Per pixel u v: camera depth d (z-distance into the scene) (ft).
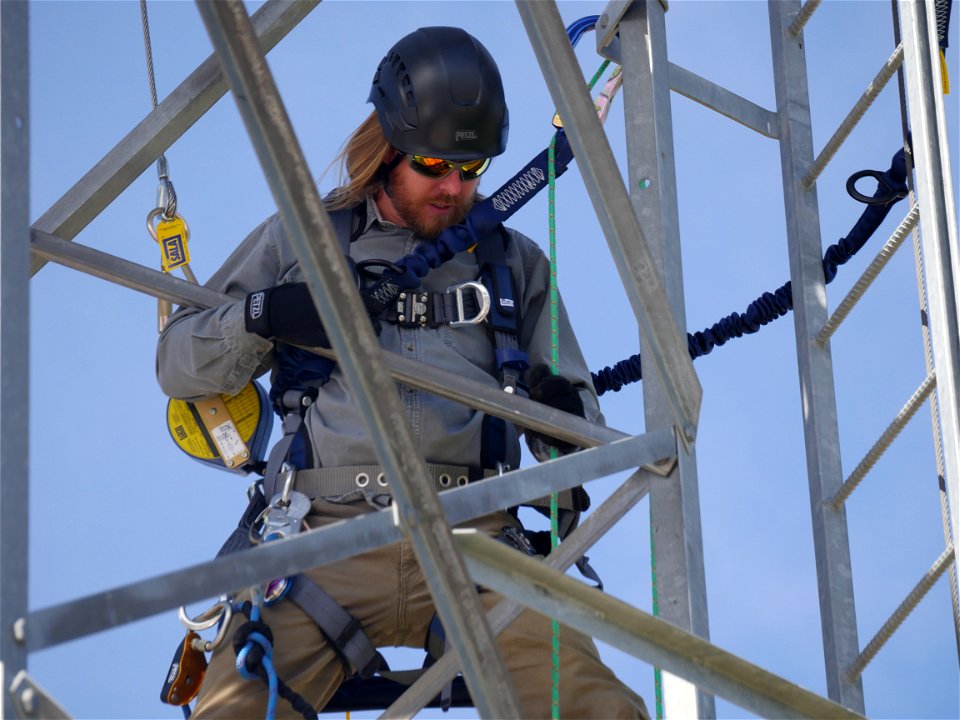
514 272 24.38
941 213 22.85
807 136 25.84
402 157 24.23
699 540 20.40
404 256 23.86
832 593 22.81
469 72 23.85
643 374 21.67
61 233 24.00
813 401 23.91
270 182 15.66
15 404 15.07
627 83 23.54
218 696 21.25
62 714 14.71
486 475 23.02
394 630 22.40
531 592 17.30
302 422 22.88
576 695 21.15
